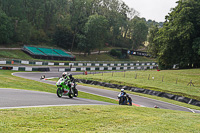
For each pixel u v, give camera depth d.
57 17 91.31
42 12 84.31
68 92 13.69
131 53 83.62
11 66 43.69
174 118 8.88
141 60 99.62
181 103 23.59
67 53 78.50
